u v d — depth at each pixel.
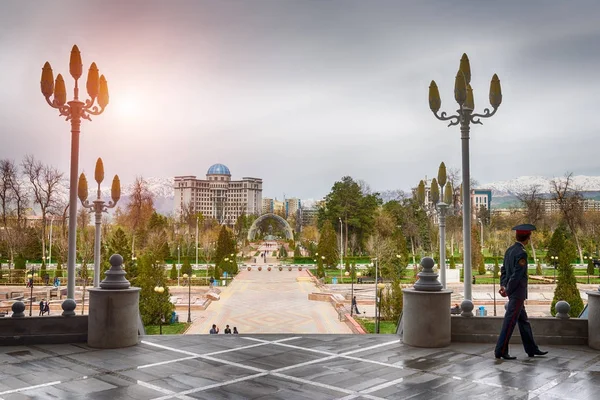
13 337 8.41
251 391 6.10
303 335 9.11
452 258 63.56
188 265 60.69
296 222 172.50
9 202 71.31
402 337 8.87
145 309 34.69
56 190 71.75
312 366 7.14
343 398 5.87
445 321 8.34
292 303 47.09
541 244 86.62
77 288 51.38
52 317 8.54
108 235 69.94
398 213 88.25
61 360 7.48
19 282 55.75
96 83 10.52
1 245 70.06
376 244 59.88
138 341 8.57
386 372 6.88
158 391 6.11
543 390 6.16
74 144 10.12
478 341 8.59
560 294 31.33
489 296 50.53
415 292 8.34
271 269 81.81
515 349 8.19
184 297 50.72
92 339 8.22
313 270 78.12
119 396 5.93
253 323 37.06
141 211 88.62
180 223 103.81
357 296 48.91
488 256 88.31
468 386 6.30
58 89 10.23
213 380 6.53
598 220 84.62
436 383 6.42
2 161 69.81
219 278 61.03
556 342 8.45
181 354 7.79
